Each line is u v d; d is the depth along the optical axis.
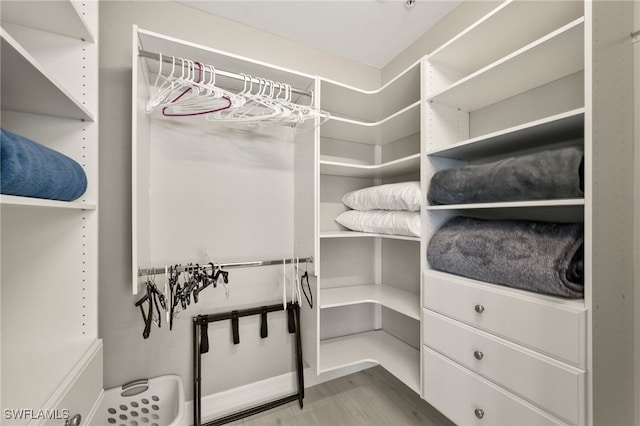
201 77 1.21
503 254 1.00
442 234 1.28
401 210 1.53
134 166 1.11
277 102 1.33
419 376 1.47
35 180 0.70
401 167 1.66
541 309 0.86
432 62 1.37
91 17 1.14
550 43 0.92
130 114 1.39
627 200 0.90
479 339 1.05
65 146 1.12
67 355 0.99
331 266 1.98
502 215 1.36
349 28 1.71
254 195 1.69
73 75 1.12
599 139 0.82
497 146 1.21
